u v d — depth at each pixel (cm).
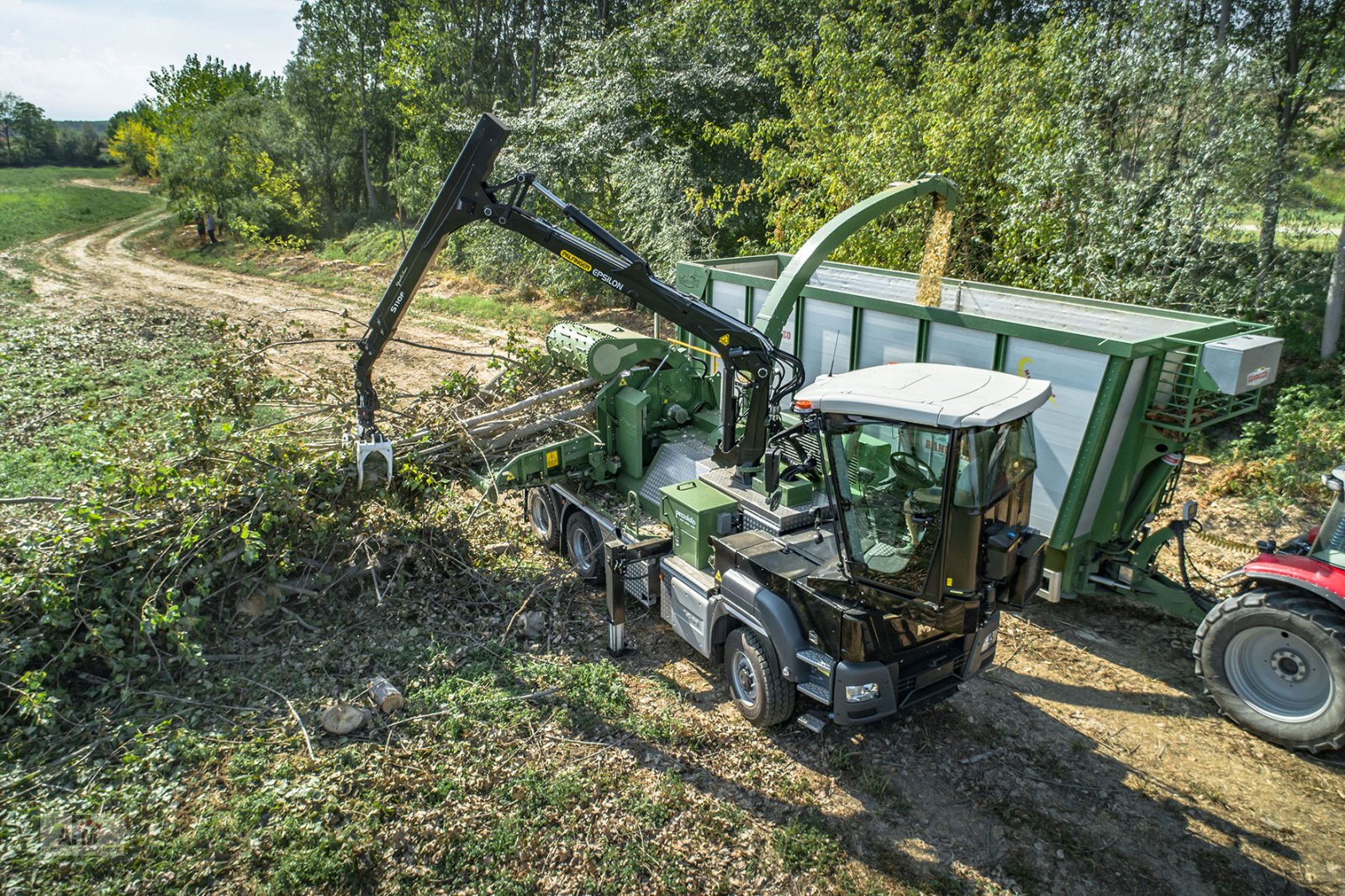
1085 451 708
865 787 564
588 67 2266
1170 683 695
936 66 1526
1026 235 1227
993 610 573
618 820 526
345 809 525
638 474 827
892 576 532
